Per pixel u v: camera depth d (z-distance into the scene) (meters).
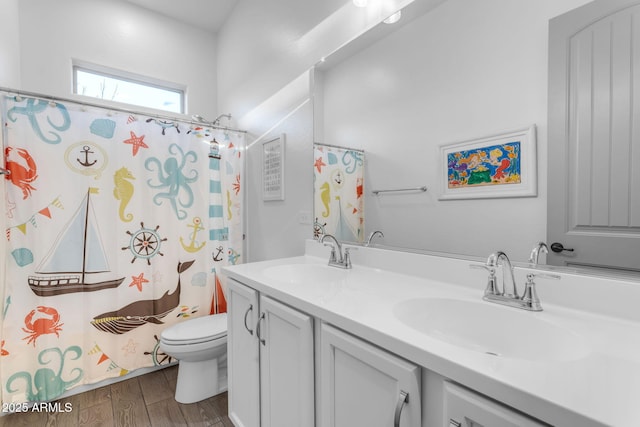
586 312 0.88
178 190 2.22
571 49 0.90
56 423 1.61
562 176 0.93
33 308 1.73
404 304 0.98
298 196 1.99
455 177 1.20
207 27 3.09
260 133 2.38
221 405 1.78
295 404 1.10
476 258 1.14
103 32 2.60
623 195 0.83
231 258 2.50
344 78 1.63
